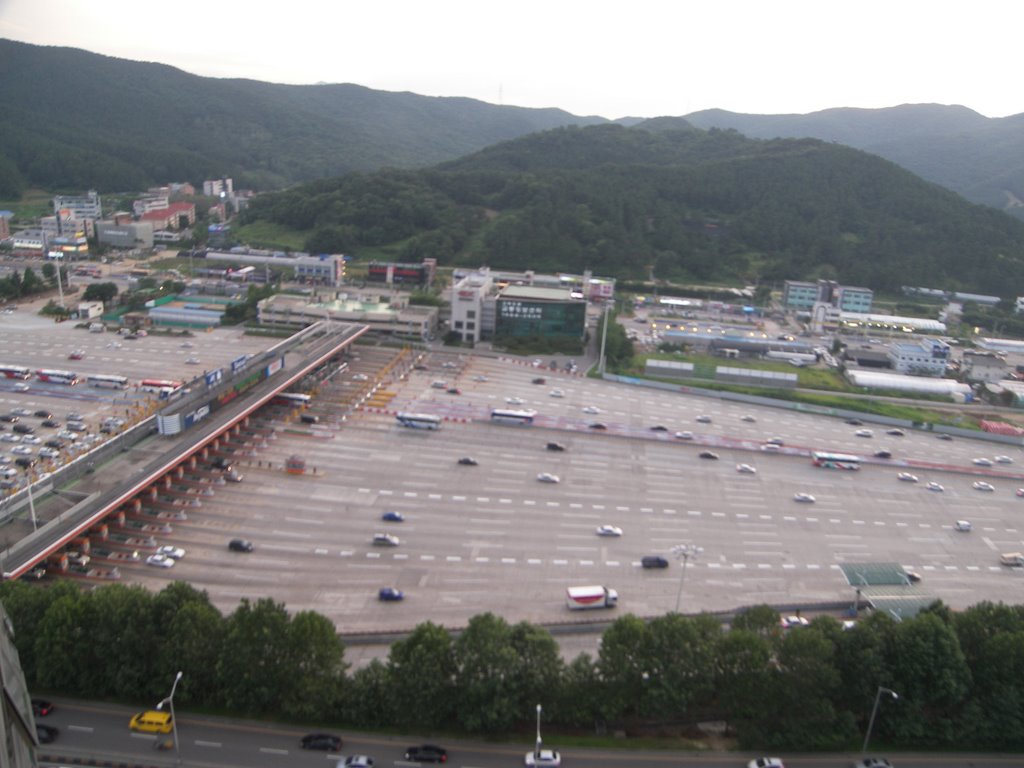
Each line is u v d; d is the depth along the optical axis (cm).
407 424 14488
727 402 18125
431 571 9738
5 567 8169
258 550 9950
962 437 16750
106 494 9931
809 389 19500
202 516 10712
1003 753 7125
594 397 17525
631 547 10688
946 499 13112
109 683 6919
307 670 6825
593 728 7112
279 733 6731
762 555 10719
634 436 14988
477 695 6688
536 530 10988
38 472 11506
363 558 9938
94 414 14300
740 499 12525
